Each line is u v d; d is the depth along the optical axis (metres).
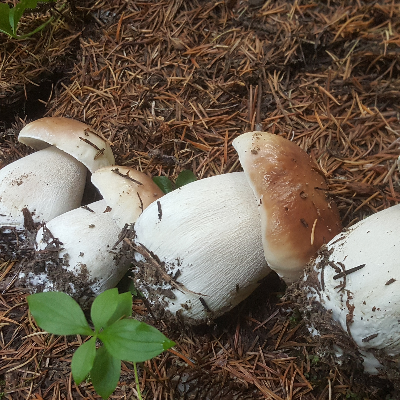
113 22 0.40
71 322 0.19
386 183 0.31
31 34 0.38
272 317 0.27
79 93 0.37
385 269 0.19
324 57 0.38
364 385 0.23
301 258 0.21
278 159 0.23
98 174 0.27
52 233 0.26
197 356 0.25
